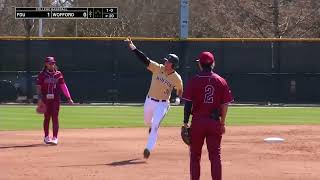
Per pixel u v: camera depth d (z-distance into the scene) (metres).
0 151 45.56
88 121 72.19
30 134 57.69
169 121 71.62
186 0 102.50
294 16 148.12
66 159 41.72
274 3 144.38
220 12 160.50
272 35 146.25
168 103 41.28
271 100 102.56
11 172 36.41
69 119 74.69
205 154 43.50
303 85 102.69
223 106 29.69
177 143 50.84
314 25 148.50
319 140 53.38
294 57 102.62
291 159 42.31
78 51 102.69
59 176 35.12
